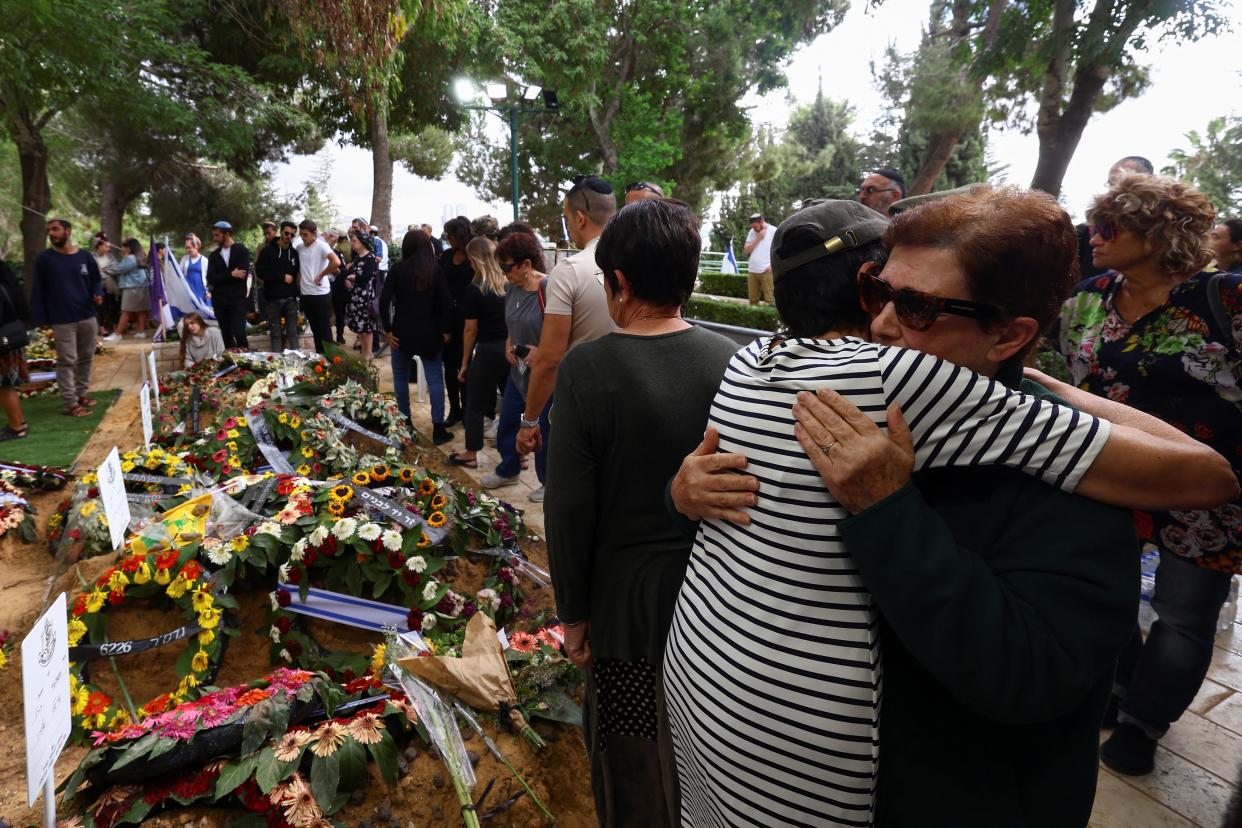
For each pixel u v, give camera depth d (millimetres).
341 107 17281
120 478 2959
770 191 37062
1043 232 906
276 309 9203
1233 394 2104
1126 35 7422
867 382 942
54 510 4344
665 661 1223
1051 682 846
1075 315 2480
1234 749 2512
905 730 971
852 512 928
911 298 953
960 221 931
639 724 1738
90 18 9438
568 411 1591
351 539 2750
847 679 941
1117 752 2416
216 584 2689
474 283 4930
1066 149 8562
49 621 1631
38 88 10680
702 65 22438
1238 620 3285
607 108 22312
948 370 918
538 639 2547
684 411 1574
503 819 2020
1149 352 2215
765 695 977
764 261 11242
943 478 982
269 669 2723
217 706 2010
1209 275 2111
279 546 2805
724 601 1044
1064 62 8398
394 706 2123
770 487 999
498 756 2109
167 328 10555
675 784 1545
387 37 8828
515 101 12633
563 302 2934
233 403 5785
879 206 3326
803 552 964
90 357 6984
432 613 2779
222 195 22766
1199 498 872
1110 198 2182
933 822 964
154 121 11250
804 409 960
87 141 17812
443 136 27562
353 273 9547
